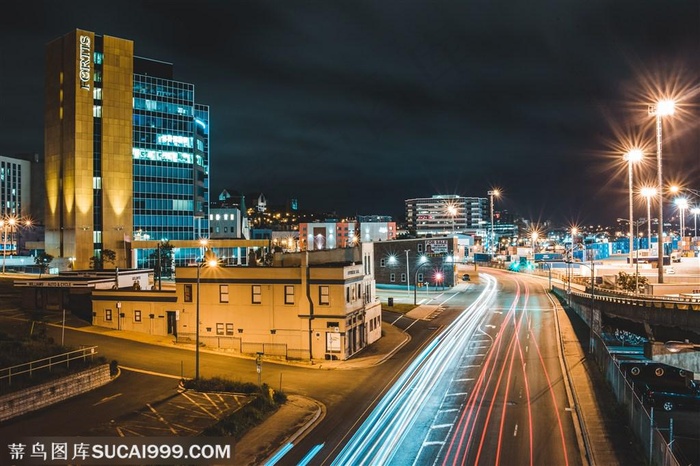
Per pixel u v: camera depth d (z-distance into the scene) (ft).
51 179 443.73
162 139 476.95
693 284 271.90
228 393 136.67
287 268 188.03
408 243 396.57
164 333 203.62
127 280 259.80
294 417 123.54
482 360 182.39
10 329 193.26
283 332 187.21
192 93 497.87
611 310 208.33
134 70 472.85
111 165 437.58
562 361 179.93
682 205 426.51
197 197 524.52
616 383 139.95
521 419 124.26
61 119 436.35
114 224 436.76
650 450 98.68
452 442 109.91
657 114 228.22
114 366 151.33
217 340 191.83
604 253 490.90
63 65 434.71
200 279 194.59
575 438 112.78
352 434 114.01
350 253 214.07
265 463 98.48
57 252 436.76
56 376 131.03
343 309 183.52
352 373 165.48
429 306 299.58
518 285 404.16
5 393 117.50
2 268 434.71
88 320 219.82
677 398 152.46
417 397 141.18
